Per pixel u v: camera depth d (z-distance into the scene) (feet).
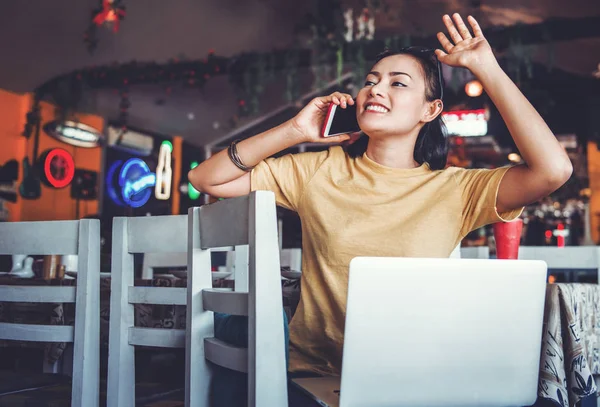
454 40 4.86
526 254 7.06
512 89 4.53
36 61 24.43
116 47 24.23
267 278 3.47
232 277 8.07
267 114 31.40
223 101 29.91
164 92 28.43
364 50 21.66
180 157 34.47
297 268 9.21
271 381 3.41
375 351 3.21
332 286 4.66
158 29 23.47
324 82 26.76
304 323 4.76
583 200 29.53
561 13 21.36
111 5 20.43
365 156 5.16
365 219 4.79
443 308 3.29
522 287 3.45
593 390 4.46
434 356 3.31
